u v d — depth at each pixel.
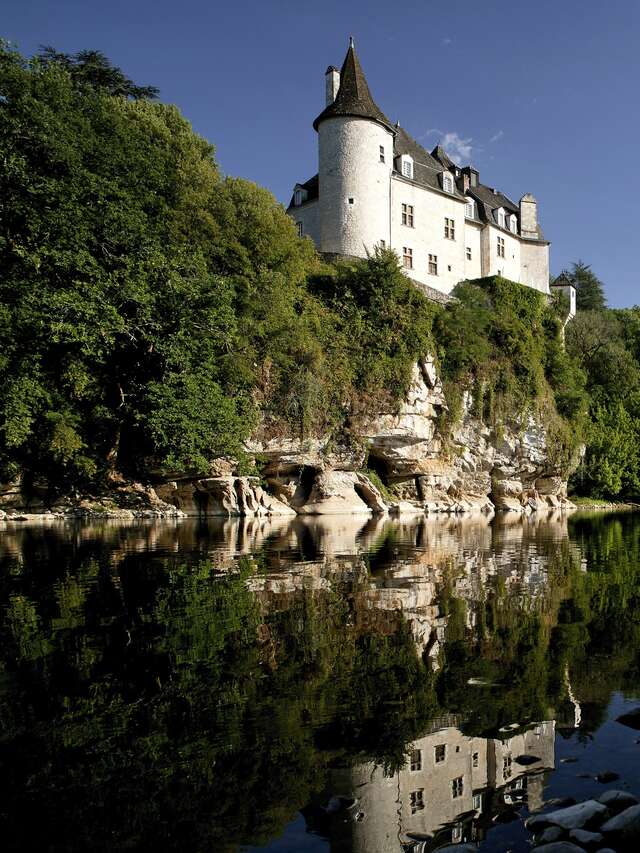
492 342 44.72
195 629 6.98
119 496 31.09
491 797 3.46
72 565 12.58
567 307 59.03
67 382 25.30
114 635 6.73
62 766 3.73
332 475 35.94
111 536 20.03
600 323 64.06
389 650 6.17
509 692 5.04
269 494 35.00
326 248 45.06
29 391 22.19
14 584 10.16
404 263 47.09
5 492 28.17
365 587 9.78
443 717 4.53
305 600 8.64
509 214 59.88
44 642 6.45
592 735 4.24
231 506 31.73
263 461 33.44
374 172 44.88
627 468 57.41
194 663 5.71
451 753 3.97
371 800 3.42
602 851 2.85
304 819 3.23
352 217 44.25
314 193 49.00
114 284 24.00
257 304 32.06
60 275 23.58
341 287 38.66
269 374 32.78
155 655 5.96
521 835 3.15
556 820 3.17
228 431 28.52
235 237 32.91
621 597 9.03
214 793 3.46
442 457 40.94
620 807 3.26
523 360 44.94
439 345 41.12
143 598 8.82
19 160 21.69
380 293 38.50
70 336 21.94
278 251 34.53
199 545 16.97
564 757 3.93
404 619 7.51
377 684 5.20
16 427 21.66
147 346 27.44
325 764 3.81
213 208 32.94
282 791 3.49
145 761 3.80
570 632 6.95
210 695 4.91
